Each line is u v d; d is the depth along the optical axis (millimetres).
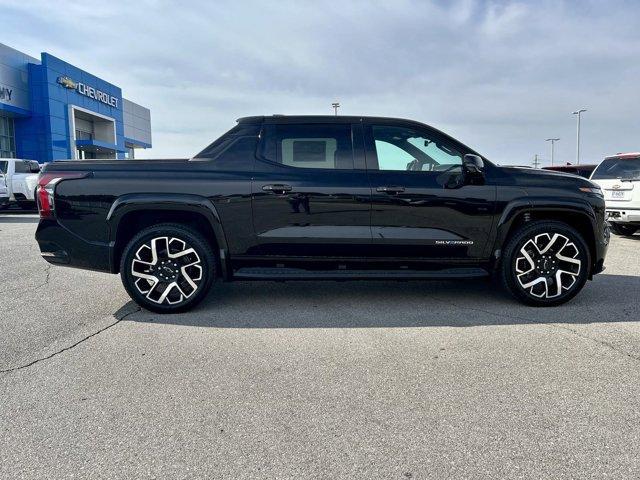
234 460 2178
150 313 4406
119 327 3998
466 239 4441
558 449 2258
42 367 3176
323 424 2475
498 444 2297
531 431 2408
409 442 2314
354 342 3643
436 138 4570
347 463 2154
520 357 3338
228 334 3824
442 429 2426
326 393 2809
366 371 3113
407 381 2967
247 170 4363
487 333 3834
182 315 4344
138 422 2492
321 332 3873
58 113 28922
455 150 4574
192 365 3209
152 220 4488
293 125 4496
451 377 3020
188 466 2137
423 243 4414
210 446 2285
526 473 2084
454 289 5324
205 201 4242
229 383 2941
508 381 2963
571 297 4570
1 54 25641
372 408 2635
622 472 2090
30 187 15945
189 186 4254
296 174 4359
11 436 2365
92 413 2584
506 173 4539
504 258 4531
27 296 5039
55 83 28641
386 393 2809
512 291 4555
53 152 28375
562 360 3287
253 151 4434
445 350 3471
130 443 2309
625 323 4090
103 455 2213
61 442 2316
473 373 3080
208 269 4332
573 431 2408
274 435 2375
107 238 4250
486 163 4551
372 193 4332
